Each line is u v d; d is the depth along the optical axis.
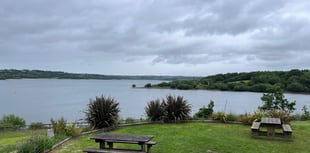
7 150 6.17
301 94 32.72
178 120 10.99
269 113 10.47
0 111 34.78
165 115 11.06
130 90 73.62
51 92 77.19
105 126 9.45
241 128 9.54
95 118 9.38
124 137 5.75
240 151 6.43
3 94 70.00
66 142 7.33
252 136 8.02
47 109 35.84
